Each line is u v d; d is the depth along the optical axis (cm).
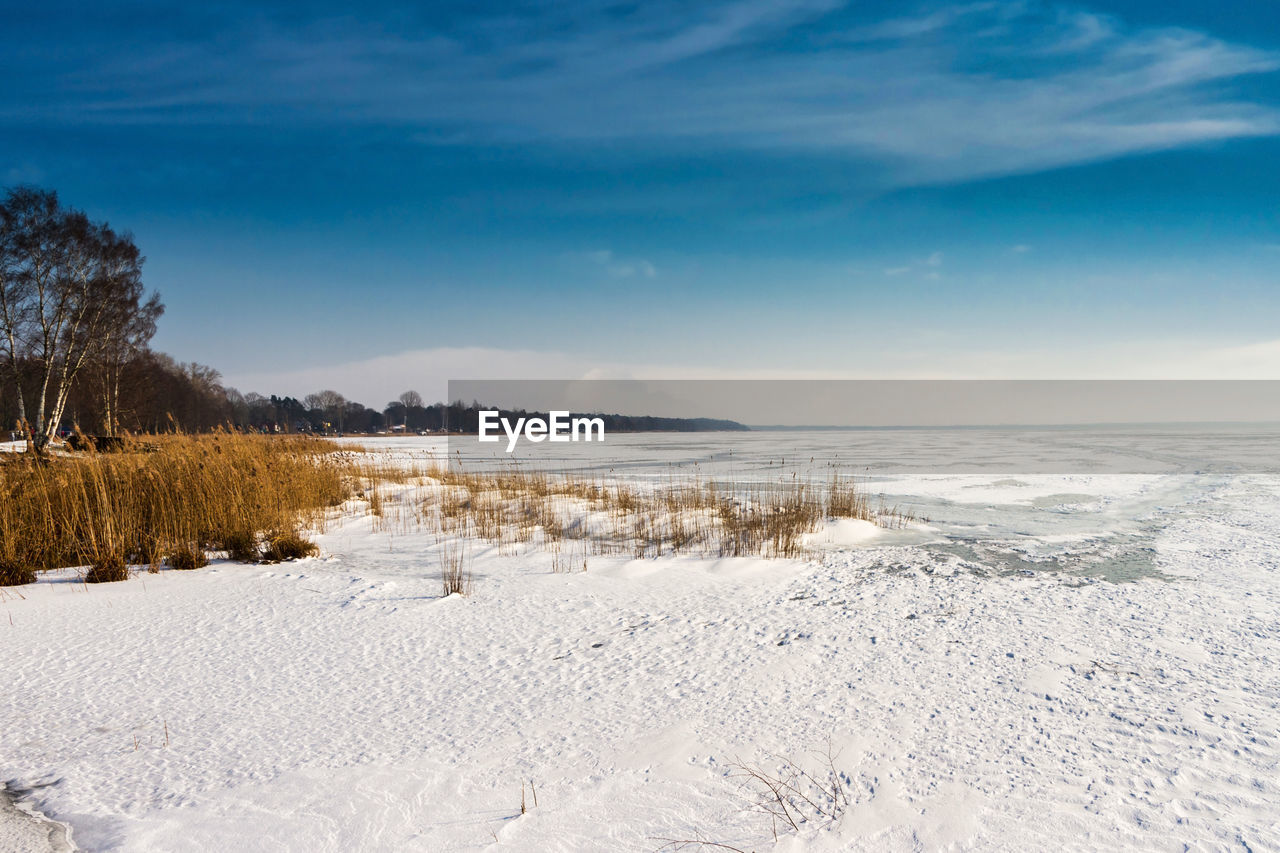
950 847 266
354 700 441
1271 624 542
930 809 293
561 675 481
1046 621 567
